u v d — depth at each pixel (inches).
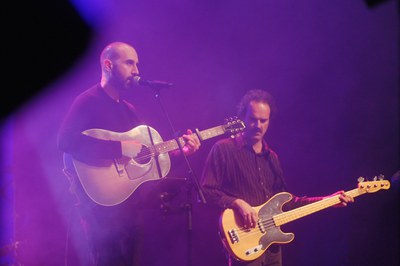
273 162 186.9
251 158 182.2
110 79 167.9
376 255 237.3
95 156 153.6
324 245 240.4
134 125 171.8
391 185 211.0
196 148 170.9
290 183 245.0
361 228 239.0
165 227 239.0
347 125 244.5
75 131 154.6
